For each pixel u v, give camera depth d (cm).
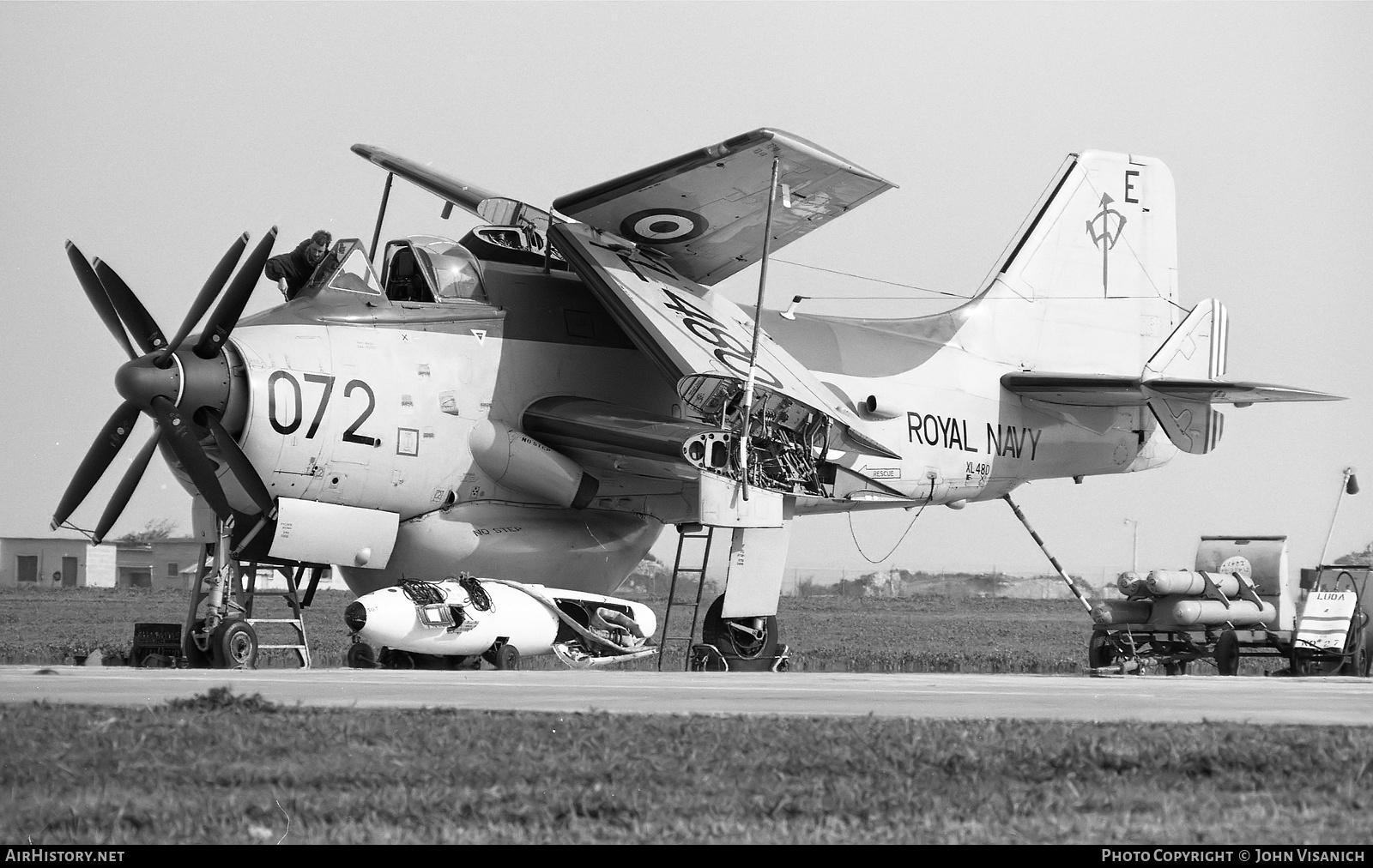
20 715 3034
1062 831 2147
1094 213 10200
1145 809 2306
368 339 6775
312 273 7012
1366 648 7819
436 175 7838
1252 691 4756
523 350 7325
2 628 12338
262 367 6366
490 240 7525
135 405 6244
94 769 2498
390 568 7169
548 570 7412
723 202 7069
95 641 10125
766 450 7106
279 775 2484
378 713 3281
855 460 8494
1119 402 9600
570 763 2628
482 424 7100
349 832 2103
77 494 6550
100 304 6494
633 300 7088
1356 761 2678
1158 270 10419
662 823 2186
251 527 6712
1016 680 5381
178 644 6744
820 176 6775
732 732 2981
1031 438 9575
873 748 2780
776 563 7281
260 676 4959
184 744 2736
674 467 7425
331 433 6550
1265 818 2241
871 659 9275
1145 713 3684
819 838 2108
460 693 4150
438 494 7006
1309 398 8794
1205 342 9844
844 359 8719
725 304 7900
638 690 4447
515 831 2131
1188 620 7562
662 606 16862
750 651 7456
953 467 9100
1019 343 9769
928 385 9044
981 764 2634
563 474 7331
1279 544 8050
